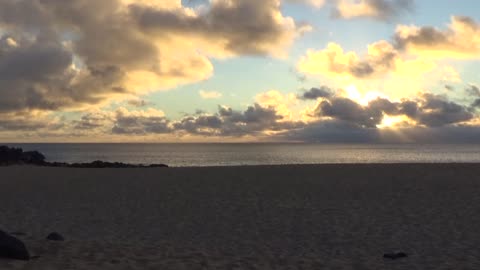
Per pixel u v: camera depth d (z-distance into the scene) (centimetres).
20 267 708
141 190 1884
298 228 1157
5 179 2316
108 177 2375
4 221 1270
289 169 2711
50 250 834
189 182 2120
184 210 1434
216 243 1007
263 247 963
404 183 2011
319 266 801
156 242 1009
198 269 755
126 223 1248
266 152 12706
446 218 1241
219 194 1750
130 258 805
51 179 2308
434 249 928
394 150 14888
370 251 923
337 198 1630
